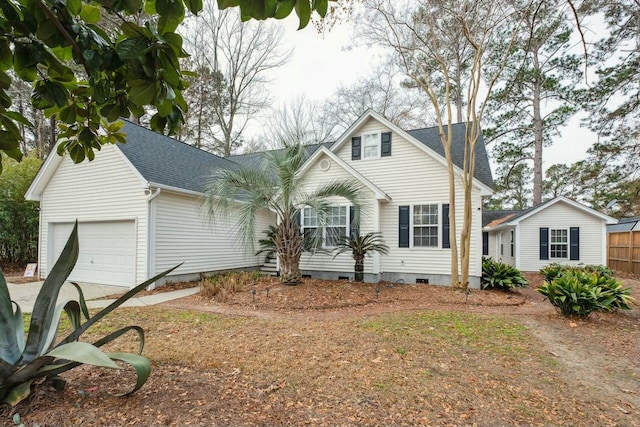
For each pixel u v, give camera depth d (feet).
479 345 14.65
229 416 7.84
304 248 28.73
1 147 6.45
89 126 8.05
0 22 4.91
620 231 46.42
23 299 24.73
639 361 13.33
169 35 5.12
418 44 34.01
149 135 38.47
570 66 47.21
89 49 5.34
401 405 9.28
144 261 28.60
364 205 31.81
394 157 35.06
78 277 32.24
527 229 47.83
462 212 32.30
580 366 12.69
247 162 50.08
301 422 8.11
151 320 18.17
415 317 19.53
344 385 10.40
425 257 33.22
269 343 14.32
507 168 68.54
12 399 7.32
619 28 25.49
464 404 9.48
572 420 8.84
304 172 35.73
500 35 35.22
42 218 34.22
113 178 30.48
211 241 35.91
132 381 9.42
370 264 32.71
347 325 17.57
